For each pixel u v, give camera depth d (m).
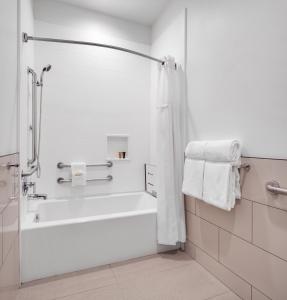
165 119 1.90
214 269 1.57
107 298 1.34
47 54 2.23
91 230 1.65
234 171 1.32
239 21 1.34
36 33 2.18
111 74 2.52
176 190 1.90
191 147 1.62
